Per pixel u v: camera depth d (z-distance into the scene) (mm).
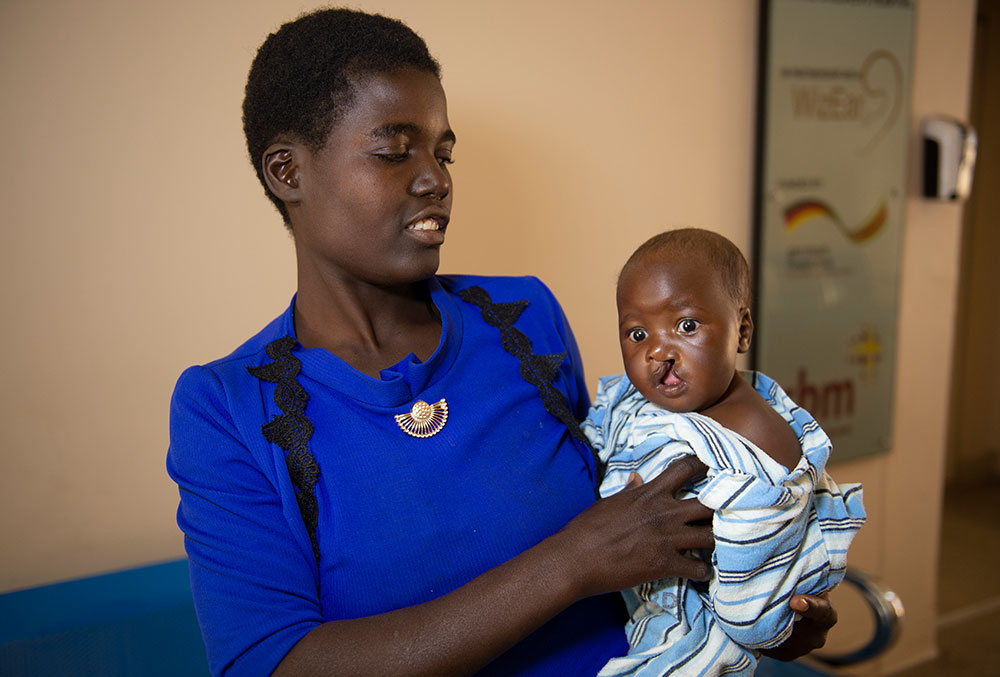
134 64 1370
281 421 800
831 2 2088
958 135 2301
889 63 2221
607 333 1918
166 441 1482
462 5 1628
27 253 1335
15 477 1375
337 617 781
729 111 2033
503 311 1007
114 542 1460
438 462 830
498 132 1706
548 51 1744
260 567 753
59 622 1296
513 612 720
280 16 1479
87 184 1361
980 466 4035
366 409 833
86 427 1415
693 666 857
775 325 2143
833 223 2203
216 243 1475
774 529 811
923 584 2627
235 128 1465
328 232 833
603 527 780
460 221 1691
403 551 786
